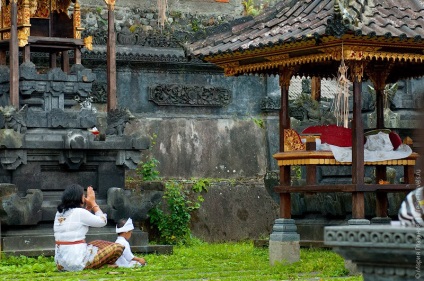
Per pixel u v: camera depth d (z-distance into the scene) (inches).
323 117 871.7
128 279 601.0
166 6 1025.5
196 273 647.1
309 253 745.6
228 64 720.3
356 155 634.8
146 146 827.4
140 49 988.6
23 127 778.8
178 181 994.7
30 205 759.1
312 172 665.0
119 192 802.8
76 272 651.5
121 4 1011.3
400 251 304.2
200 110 1032.2
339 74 643.5
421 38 623.2
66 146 784.9
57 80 813.9
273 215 1031.0
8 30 798.5
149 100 1000.2
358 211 636.1
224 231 997.8
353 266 619.2
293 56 665.0
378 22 629.9
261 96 1064.2
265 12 710.5
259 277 604.4
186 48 719.7
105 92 975.0
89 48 834.2
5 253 733.3
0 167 775.1
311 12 674.2
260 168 1044.5
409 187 647.8
